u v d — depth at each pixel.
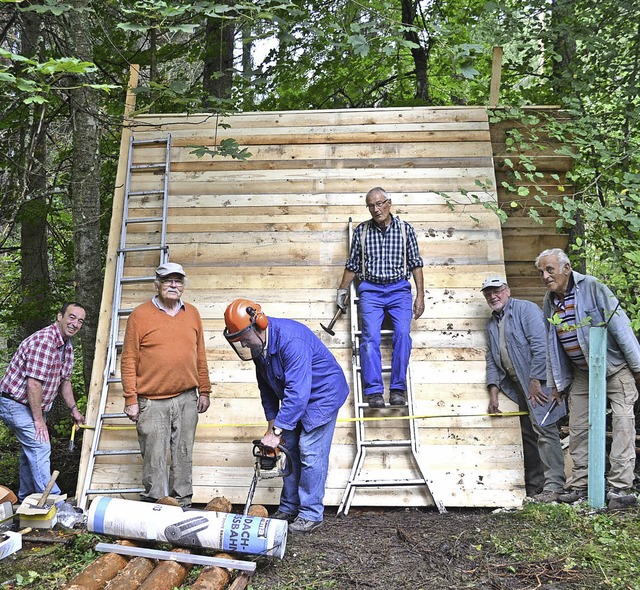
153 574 3.41
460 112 6.14
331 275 5.70
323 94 9.38
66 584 3.42
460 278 5.65
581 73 6.58
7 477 7.22
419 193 5.89
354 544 4.16
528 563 3.70
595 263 5.17
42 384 4.86
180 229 5.87
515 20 6.48
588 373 4.68
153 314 4.77
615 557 3.71
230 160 6.05
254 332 4.02
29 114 6.62
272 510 5.12
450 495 5.02
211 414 5.38
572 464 5.46
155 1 4.70
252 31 5.59
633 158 6.11
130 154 6.10
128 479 5.23
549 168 6.38
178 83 5.25
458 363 5.41
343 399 4.49
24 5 6.26
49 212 8.19
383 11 5.86
